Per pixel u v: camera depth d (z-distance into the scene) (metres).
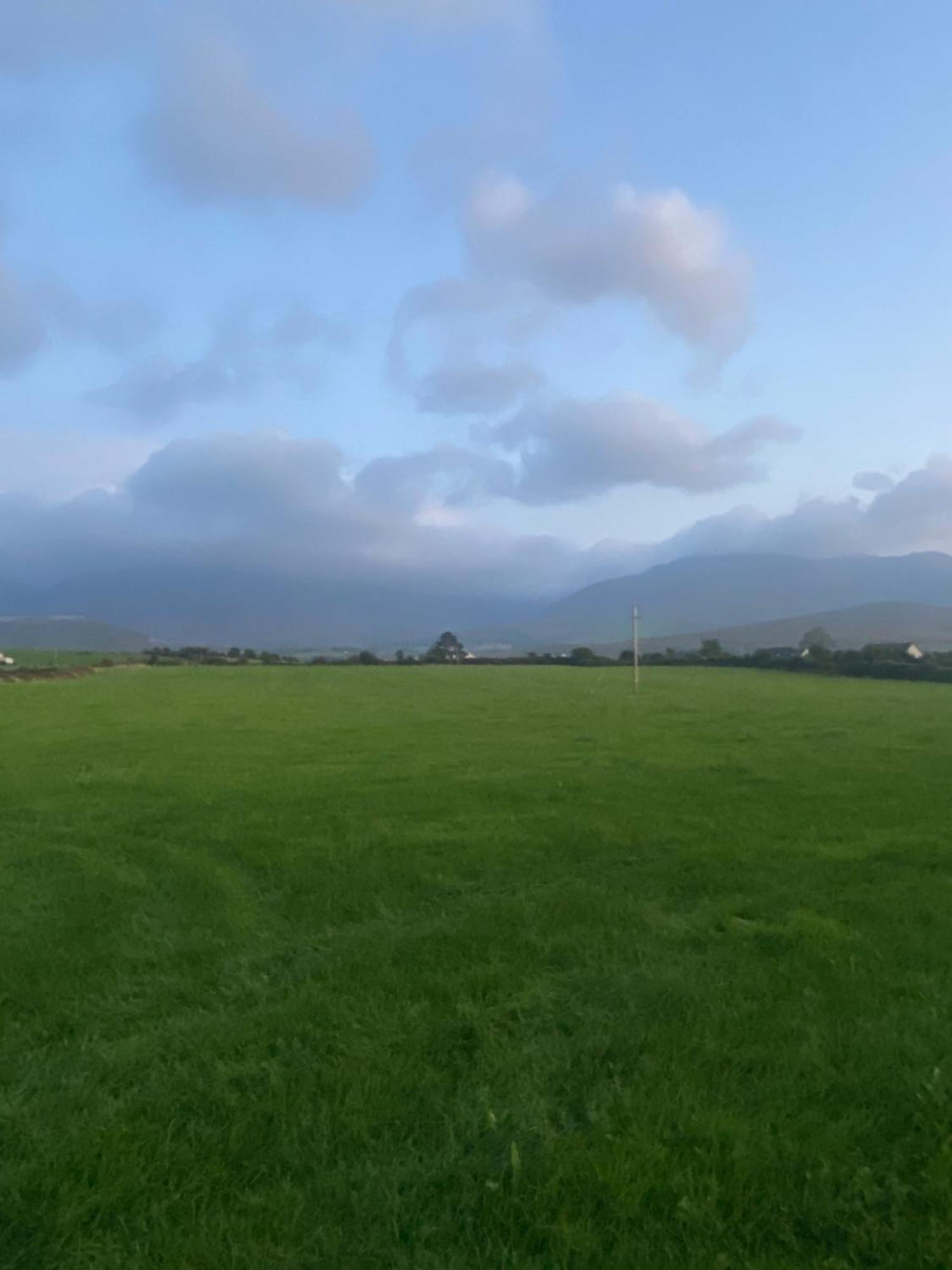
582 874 13.02
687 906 11.47
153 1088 6.77
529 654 135.88
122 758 26.05
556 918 10.79
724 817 16.78
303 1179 5.71
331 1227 5.23
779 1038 7.43
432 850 14.38
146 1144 6.04
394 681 72.81
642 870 13.08
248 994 8.73
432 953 9.64
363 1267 4.93
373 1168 5.75
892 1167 5.70
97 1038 7.75
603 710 43.72
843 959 9.26
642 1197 5.42
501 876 12.98
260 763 24.86
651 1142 5.91
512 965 9.25
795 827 15.85
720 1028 7.63
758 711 42.88
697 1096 6.50
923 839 14.82
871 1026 7.55
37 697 52.91
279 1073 6.94
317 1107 6.50
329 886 12.36
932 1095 6.43
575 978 8.89
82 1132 6.14
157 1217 5.31
